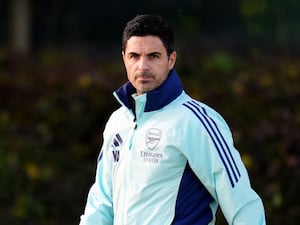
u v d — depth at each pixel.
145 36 12.73
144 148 12.91
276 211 26.14
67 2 53.78
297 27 46.94
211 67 33.94
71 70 36.22
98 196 13.96
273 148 27.34
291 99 30.27
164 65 12.87
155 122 12.90
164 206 12.79
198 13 51.72
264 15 44.91
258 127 27.92
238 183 12.56
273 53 43.16
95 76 31.92
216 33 52.78
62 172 28.28
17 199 26.34
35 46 52.22
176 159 12.70
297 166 26.44
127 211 13.02
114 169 13.38
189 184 12.79
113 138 13.44
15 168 27.11
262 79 31.64
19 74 34.84
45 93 32.12
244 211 12.62
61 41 52.62
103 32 54.50
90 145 29.92
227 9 53.12
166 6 51.88
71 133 30.30
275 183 26.53
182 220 12.78
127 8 54.62
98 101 30.66
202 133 12.62
